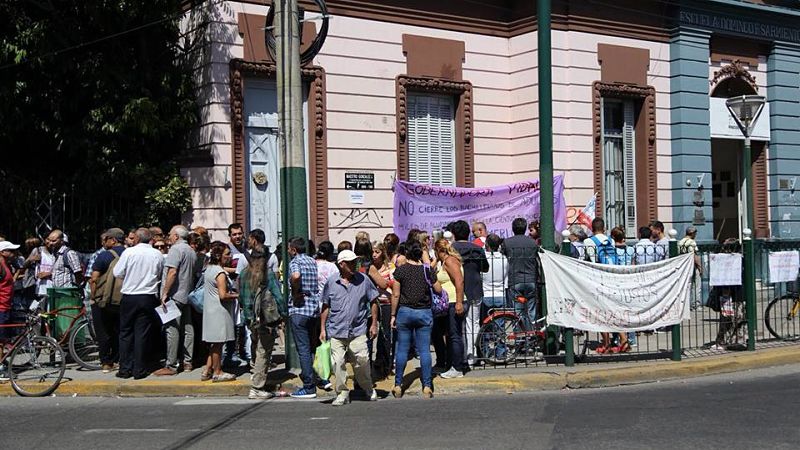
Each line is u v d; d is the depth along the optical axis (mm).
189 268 11289
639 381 10781
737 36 20484
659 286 11453
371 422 8602
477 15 17812
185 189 14781
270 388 10539
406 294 10102
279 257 12789
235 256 11836
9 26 14445
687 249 13977
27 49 14164
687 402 9227
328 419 8820
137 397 10508
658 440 7418
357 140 16250
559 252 12219
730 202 22031
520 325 11500
